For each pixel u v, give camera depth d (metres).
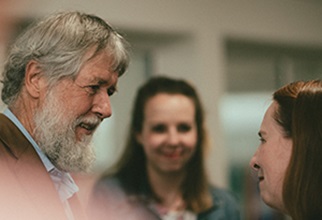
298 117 1.11
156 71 3.12
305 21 3.82
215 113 3.16
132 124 2.02
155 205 1.94
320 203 1.08
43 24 1.21
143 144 1.98
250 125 3.75
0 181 1.04
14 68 1.21
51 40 1.18
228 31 3.25
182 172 1.96
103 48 1.20
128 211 1.92
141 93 2.03
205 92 3.11
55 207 1.10
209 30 3.14
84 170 1.28
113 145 2.93
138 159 2.00
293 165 1.11
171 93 1.96
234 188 3.58
